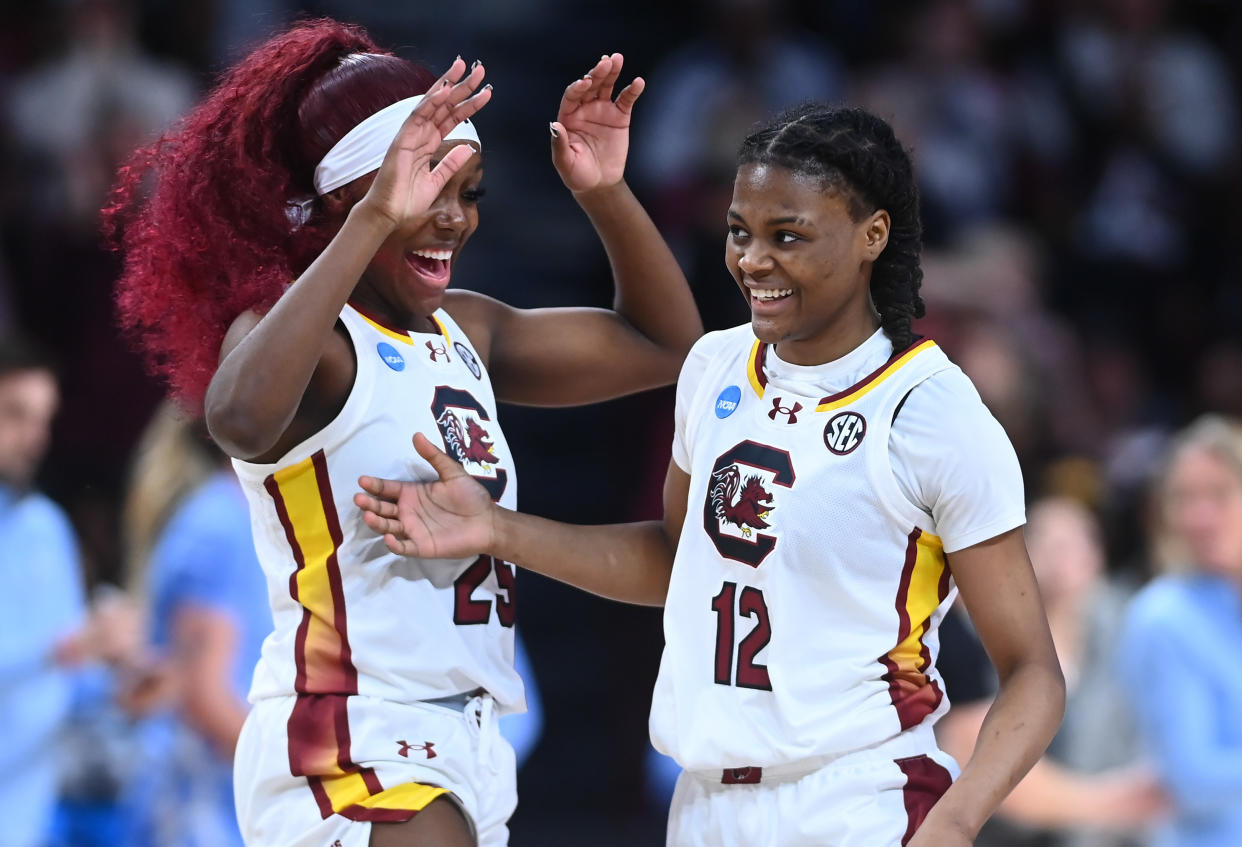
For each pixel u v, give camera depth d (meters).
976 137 26.61
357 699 9.13
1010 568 8.81
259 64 9.73
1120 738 15.95
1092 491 18.27
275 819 9.16
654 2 29.81
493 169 27.75
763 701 8.98
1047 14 29.02
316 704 9.15
